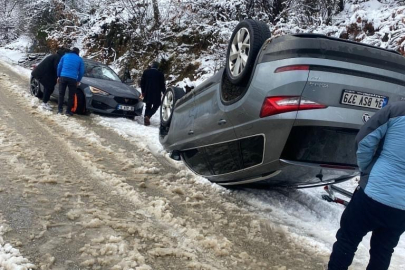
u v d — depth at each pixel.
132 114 9.26
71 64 8.29
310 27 9.49
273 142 3.61
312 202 4.82
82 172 4.91
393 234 2.71
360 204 2.66
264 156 3.77
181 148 5.48
